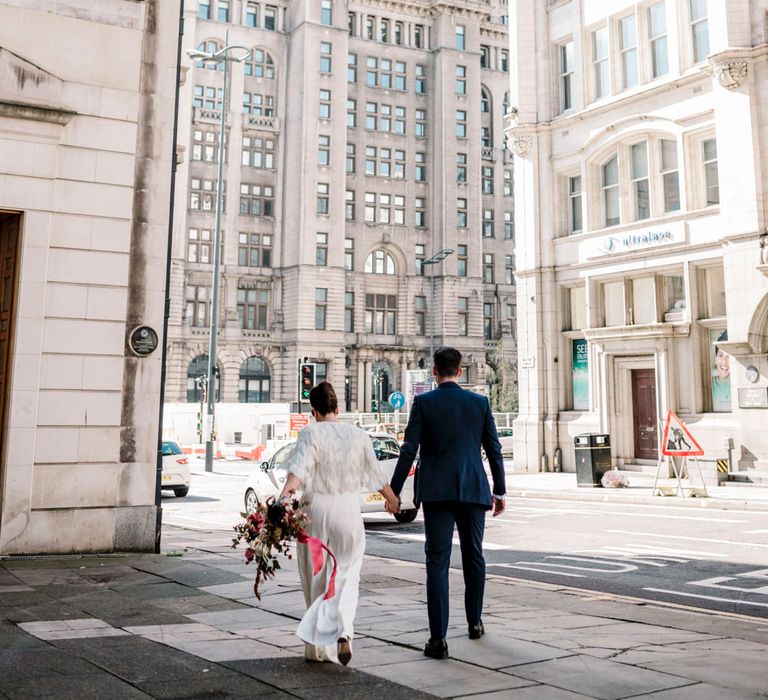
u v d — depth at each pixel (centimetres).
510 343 7156
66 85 994
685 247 2216
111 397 988
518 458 2608
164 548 1064
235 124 6203
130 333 1006
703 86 2194
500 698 409
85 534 959
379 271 6762
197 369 5975
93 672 441
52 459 948
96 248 993
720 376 2153
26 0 988
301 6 6388
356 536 491
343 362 6200
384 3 6931
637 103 2380
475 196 7000
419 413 529
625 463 2362
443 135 6912
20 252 949
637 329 2275
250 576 821
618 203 2466
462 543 548
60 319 966
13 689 405
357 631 576
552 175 2639
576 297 2584
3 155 943
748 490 1867
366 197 6712
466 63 7100
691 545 1113
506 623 612
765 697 416
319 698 402
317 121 6294
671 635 576
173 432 4466
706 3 2247
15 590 725
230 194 6128
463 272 6900
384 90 6869
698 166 2233
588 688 430
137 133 1039
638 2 2402
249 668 459
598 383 2430
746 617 664
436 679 444
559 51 2684
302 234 6125
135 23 1048
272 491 1504
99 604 662
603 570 926
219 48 6269
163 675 438
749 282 2017
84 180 995
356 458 501
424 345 6744
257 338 6097
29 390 938
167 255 1048
